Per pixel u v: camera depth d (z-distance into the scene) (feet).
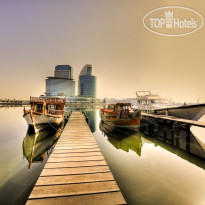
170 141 39.47
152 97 66.03
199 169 22.72
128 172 21.66
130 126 45.47
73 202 11.64
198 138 42.91
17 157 27.68
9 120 79.87
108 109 70.79
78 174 15.88
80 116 79.56
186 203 15.06
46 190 12.94
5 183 18.74
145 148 33.58
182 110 47.55
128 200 15.44
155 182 18.95
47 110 56.70
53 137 44.11
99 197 12.25
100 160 19.75
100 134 48.57
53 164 18.31
